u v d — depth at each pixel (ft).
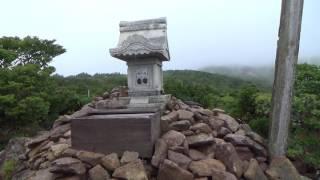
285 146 20.66
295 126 25.32
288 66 20.52
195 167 15.78
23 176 18.66
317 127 24.52
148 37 21.90
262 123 26.71
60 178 15.43
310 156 22.68
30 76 41.83
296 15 20.31
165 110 21.22
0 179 20.83
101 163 15.76
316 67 29.22
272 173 18.69
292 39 20.39
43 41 50.42
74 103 43.83
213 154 17.42
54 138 20.12
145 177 14.57
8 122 38.96
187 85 37.29
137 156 15.89
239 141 18.90
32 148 20.77
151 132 16.39
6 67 42.42
